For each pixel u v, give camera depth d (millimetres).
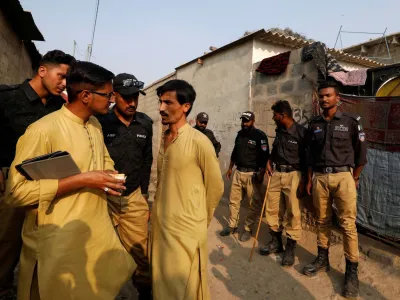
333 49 5926
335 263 3281
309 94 4305
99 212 1678
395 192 3309
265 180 4676
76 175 1479
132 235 2385
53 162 1370
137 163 2414
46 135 1476
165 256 1858
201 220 1869
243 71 5730
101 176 1517
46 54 2129
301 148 3416
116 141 2318
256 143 4027
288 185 3441
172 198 1884
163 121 1961
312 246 3699
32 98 2131
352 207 2805
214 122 6641
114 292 1691
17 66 6320
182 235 1827
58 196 1496
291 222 3367
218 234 4281
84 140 1620
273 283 2984
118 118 2395
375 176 3482
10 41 5586
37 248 1469
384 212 3391
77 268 1530
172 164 1896
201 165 1866
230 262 3436
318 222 3143
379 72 3654
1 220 2039
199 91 7293
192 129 1941
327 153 2924
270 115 5047
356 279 2750
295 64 4539
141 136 2439
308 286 2914
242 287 2914
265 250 3598
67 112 1598
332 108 2975
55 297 1467
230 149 6066
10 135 2096
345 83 3887
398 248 3307
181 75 8273
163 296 1828
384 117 3406
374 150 3494
